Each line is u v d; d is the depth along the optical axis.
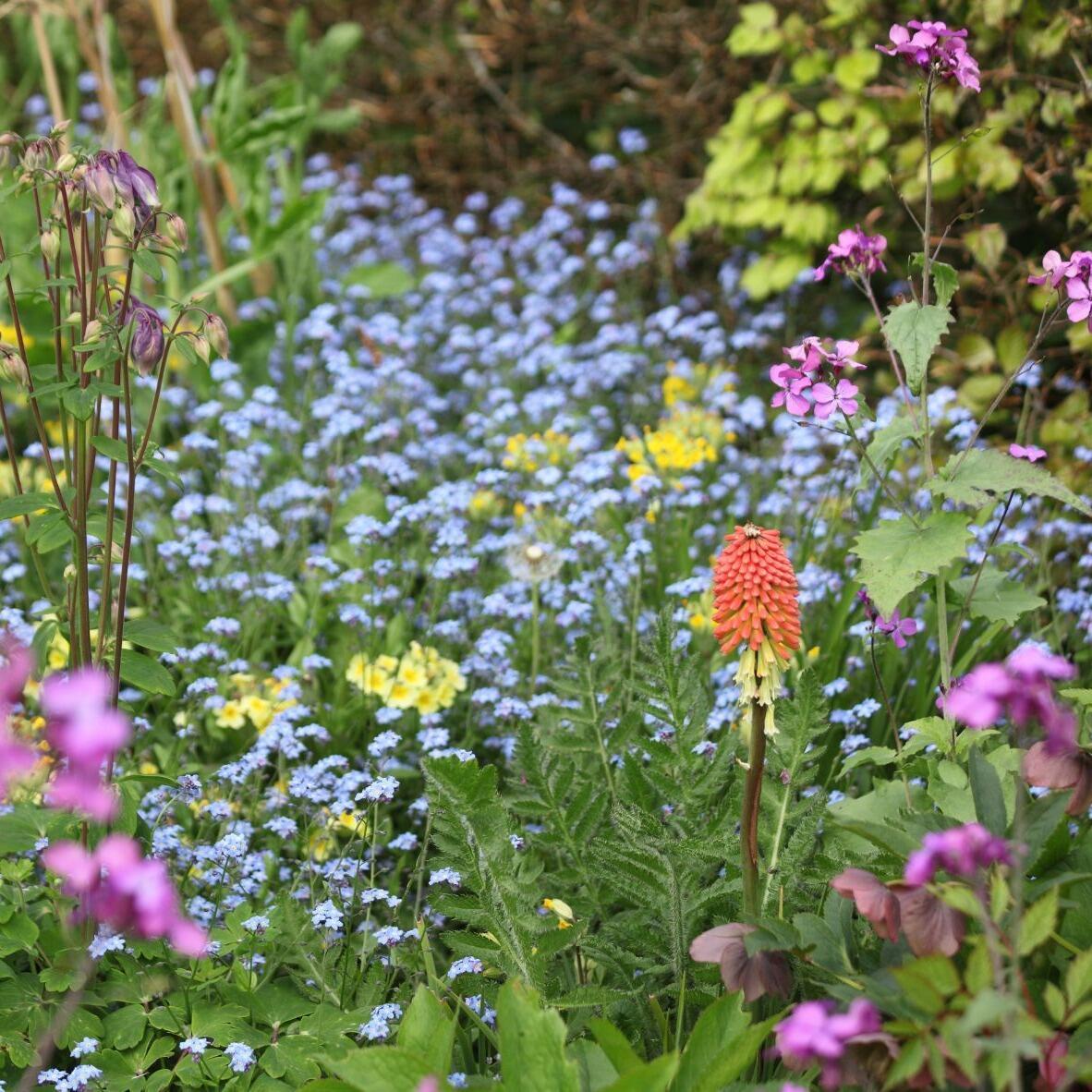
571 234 6.66
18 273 5.37
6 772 2.00
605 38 7.11
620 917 2.65
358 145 8.05
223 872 2.96
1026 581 4.04
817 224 5.39
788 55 5.62
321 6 8.23
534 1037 2.09
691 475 4.64
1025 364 2.65
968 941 1.98
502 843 2.48
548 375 5.71
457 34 7.71
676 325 5.95
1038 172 4.71
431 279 6.01
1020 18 4.60
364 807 3.27
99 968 2.71
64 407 2.72
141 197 2.55
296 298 5.55
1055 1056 1.94
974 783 2.18
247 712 3.58
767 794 2.66
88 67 8.20
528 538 4.27
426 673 3.62
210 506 4.21
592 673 2.95
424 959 2.59
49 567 4.39
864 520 4.06
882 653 3.52
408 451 4.72
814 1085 2.24
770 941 2.15
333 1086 2.20
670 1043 2.48
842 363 2.60
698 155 6.69
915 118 5.03
